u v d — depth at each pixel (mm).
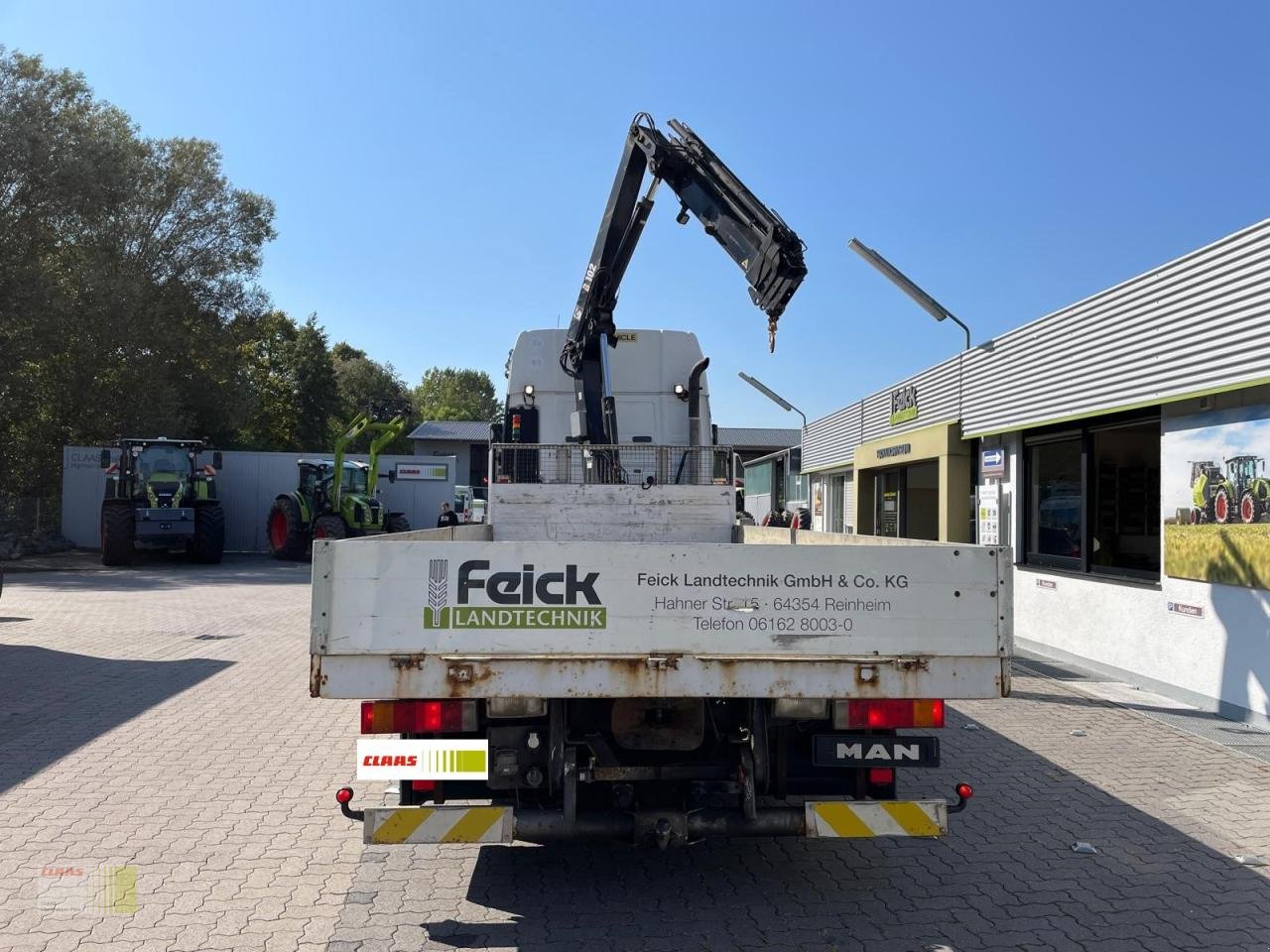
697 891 4438
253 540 30219
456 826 3873
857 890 4453
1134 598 9250
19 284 27938
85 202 30172
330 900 4266
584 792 4266
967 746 7062
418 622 3836
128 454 24625
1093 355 9695
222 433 41875
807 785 4336
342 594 3820
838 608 3936
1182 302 8172
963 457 13633
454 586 3846
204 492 25578
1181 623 8500
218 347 38125
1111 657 9664
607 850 4977
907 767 4113
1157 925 4043
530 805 4215
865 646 3941
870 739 4113
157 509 24109
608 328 8180
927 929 4004
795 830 4012
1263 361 7098
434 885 4469
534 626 3861
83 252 31938
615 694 3865
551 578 3867
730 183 6664
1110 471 10008
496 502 7211
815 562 3936
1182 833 5223
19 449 32969
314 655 3807
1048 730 7520
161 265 36906
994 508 12539
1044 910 4207
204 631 12820
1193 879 4574
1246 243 7297
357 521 25672
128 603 16172
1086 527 10375
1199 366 7922
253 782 6035
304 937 3877
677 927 4012
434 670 3830
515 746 4133
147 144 37219
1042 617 11156
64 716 7797
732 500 7301
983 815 5543
